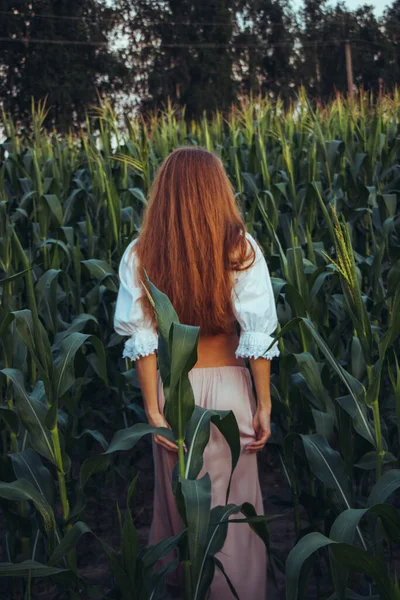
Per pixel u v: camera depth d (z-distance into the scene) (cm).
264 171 494
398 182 488
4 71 3200
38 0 3212
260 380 228
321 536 171
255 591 232
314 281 303
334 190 513
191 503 184
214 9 3897
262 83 4194
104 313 403
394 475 195
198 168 223
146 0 3841
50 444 221
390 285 293
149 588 204
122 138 598
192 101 3672
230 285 220
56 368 218
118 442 207
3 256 353
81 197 471
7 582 275
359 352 271
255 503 237
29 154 603
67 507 225
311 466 227
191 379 232
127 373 328
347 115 699
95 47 3366
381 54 4709
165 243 221
